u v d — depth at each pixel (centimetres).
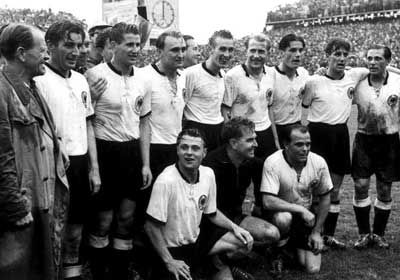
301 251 495
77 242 406
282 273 479
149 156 470
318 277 473
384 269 494
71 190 387
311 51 4478
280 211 476
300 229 491
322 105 551
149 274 451
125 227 453
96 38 537
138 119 446
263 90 546
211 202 442
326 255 533
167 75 479
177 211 418
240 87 540
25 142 296
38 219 304
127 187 440
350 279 469
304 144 468
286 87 564
